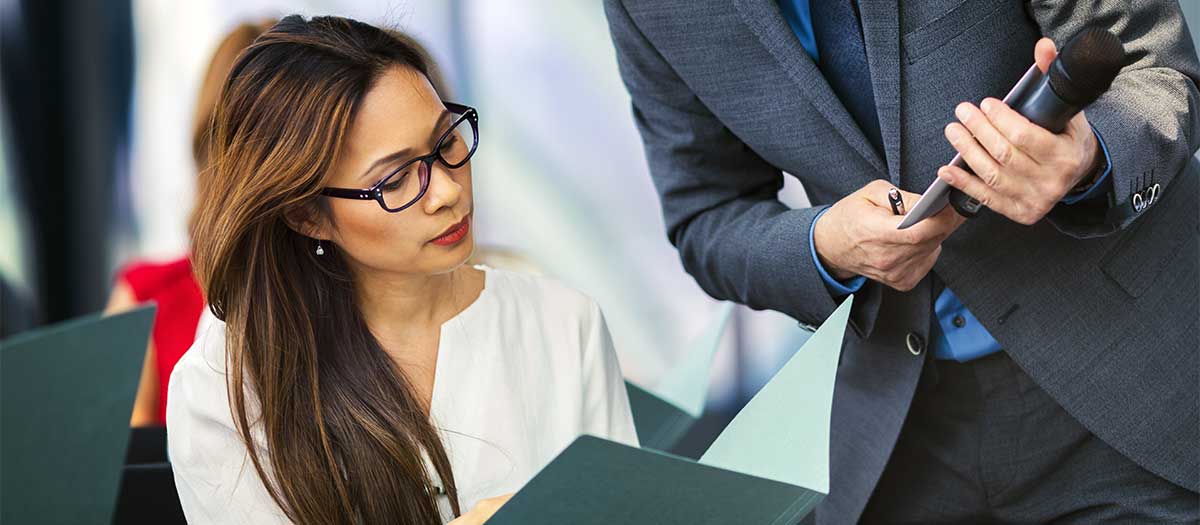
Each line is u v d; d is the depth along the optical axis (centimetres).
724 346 357
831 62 132
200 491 121
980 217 128
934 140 127
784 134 136
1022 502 143
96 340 91
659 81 146
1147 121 113
